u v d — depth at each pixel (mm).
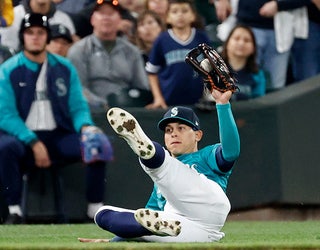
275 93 40375
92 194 38312
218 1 44531
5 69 37281
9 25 40500
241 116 39625
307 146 39906
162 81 40375
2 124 36969
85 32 42812
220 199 23484
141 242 23188
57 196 38344
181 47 40094
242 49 41125
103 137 37812
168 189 23172
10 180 36781
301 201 39906
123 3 44094
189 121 23922
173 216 23375
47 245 21172
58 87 37594
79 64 40812
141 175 39406
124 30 43219
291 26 43719
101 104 40750
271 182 39750
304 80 41250
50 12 42062
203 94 39438
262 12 43438
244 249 20953
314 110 39969
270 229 34094
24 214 37844
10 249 20812
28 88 37250
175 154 24125
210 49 23281
